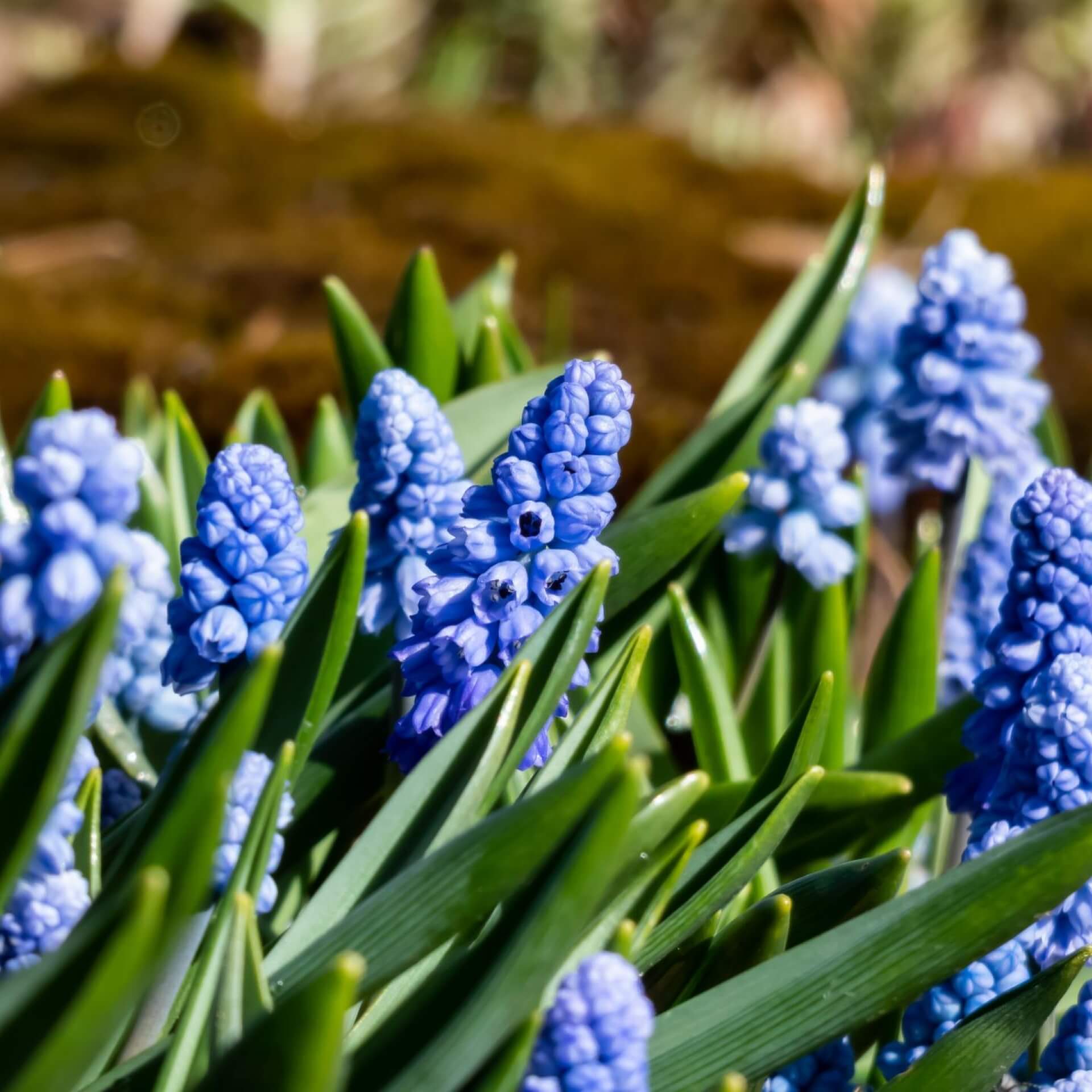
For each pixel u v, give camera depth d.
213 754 0.40
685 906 0.43
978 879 0.42
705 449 0.53
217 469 0.42
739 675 0.53
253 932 0.40
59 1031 0.38
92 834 0.44
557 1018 0.39
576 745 0.43
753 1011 0.42
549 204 1.06
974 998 0.44
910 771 0.49
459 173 1.13
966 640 0.53
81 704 0.39
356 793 0.47
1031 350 0.53
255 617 0.43
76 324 0.82
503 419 0.53
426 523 0.45
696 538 0.48
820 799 0.47
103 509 0.40
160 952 0.39
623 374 0.83
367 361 0.53
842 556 0.51
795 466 0.50
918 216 1.12
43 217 1.02
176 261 0.94
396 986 0.43
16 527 0.40
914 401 0.53
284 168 1.13
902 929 0.42
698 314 0.92
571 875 0.40
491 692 0.42
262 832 0.41
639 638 0.43
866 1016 0.42
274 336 0.82
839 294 0.55
